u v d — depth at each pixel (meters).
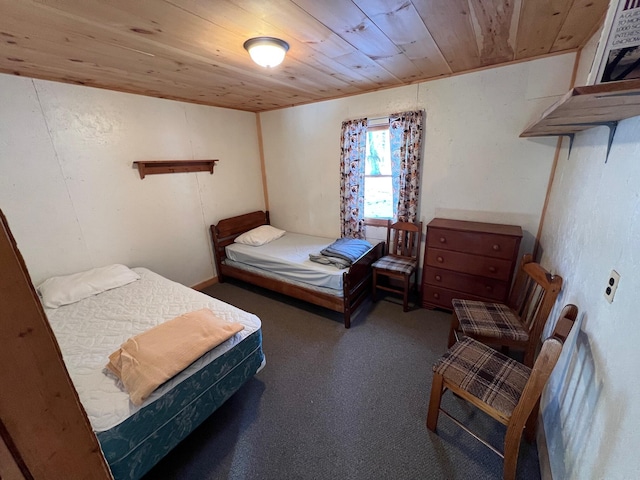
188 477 1.40
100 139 2.49
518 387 1.30
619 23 0.72
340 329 2.57
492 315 1.89
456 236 2.45
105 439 1.12
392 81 2.57
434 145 2.69
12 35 1.39
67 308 2.05
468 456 1.44
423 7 1.28
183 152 3.12
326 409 1.74
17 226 2.15
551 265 1.93
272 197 4.09
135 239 2.85
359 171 3.13
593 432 0.96
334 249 2.80
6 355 0.40
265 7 1.22
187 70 2.06
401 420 1.65
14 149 2.07
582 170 1.57
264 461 1.46
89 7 1.16
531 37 1.71
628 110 0.91
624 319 0.87
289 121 3.57
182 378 1.37
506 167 2.41
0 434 0.41
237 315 1.91
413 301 3.01
